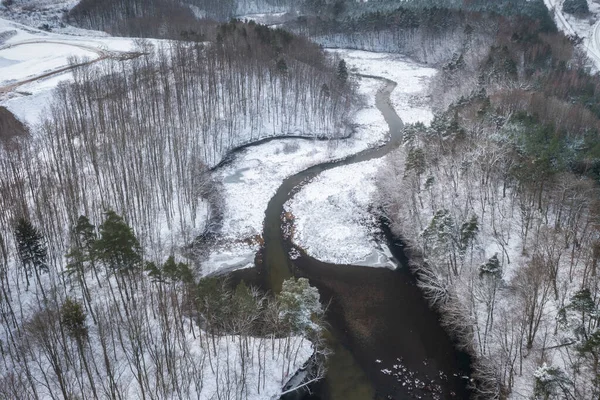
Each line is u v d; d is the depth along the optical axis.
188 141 99.38
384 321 63.50
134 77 112.81
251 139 113.00
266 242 79.38
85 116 102.88
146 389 49.34
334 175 98.25
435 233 64.06
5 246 68.00
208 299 52.59
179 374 51.66
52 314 52.53
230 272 72.38
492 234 69.81
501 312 57.34
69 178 75.81
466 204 70.94
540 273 54.94
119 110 100.12
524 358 51.91
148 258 70.62
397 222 79.75
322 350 57.75
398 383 54.88
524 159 73.31
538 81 111.31
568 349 49.81
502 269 63.16
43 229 66.88
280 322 54.12
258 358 53.56
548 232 65.75
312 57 136.88
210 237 80.19
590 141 76.25
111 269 60.03
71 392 45.78
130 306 58.88
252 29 143.50
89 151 89.25
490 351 54.38
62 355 52.59
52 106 104.81
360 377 55.62
